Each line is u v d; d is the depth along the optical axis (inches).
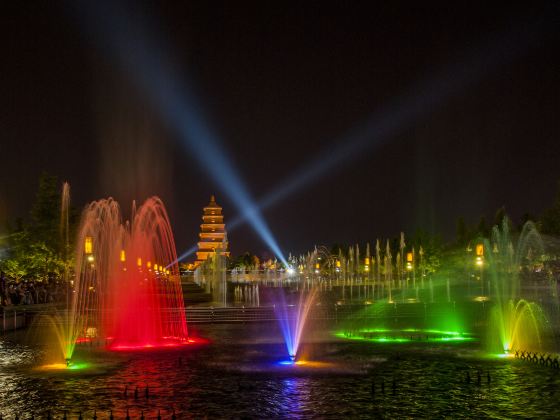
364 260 5629.9
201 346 1446.9
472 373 1091.9
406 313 1991.9
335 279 5054.1
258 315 2025.1
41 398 927.0
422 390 961.5
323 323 1914.4
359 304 2245.3
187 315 1998.0
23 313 1870.1
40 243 2694.4
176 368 1158.3
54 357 1290.6
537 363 1182.9
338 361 1221.7
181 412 845.2
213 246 7066.9
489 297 2586.1
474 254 3912.4
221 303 2716.5
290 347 1413.6
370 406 867.4
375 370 1125.1
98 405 885.8
